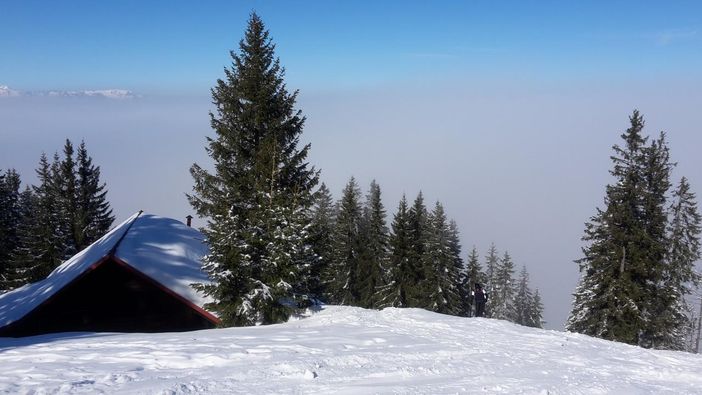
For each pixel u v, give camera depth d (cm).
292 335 1427
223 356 1059
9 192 5612
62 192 5325
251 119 2389
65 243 5125
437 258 4716
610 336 3031
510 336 1462
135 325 2280
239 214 2205
